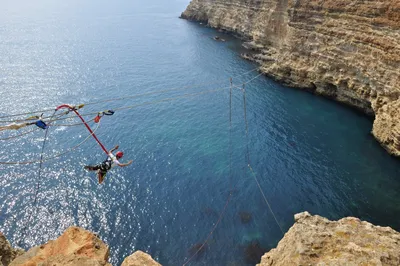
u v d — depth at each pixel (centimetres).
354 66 5459
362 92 5416
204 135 5269
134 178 4294
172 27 13650
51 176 4303
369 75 5147
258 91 6800
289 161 4612
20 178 4244
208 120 5725
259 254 3238
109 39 11788
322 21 6162
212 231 3503
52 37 12112
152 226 3578
